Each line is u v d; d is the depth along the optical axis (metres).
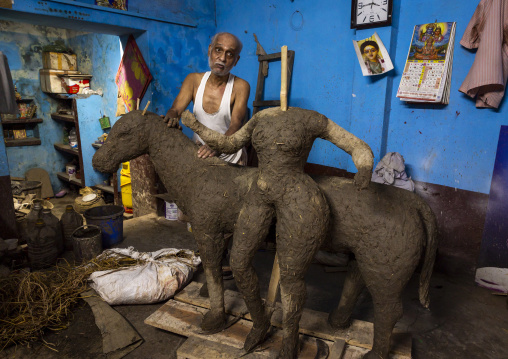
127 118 1.82
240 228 1.54
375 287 1.57
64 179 5.75
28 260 2.95
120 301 2.36
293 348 1.68
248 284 1.63
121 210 3.46
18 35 5.15
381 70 2.81
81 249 2.88
